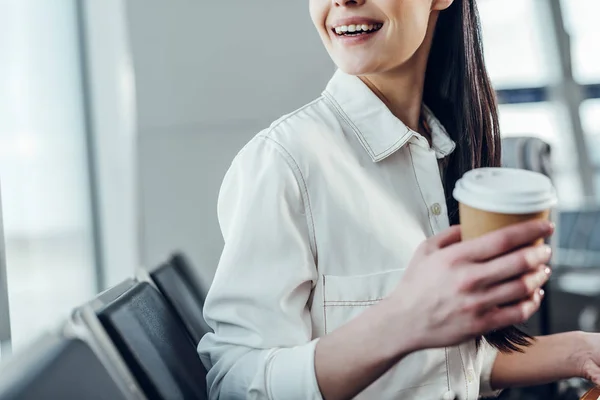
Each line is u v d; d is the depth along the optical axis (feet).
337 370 2.74
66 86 10.29
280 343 3.12
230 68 10.38
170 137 10.53
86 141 10.51
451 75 4.00
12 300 9.16
